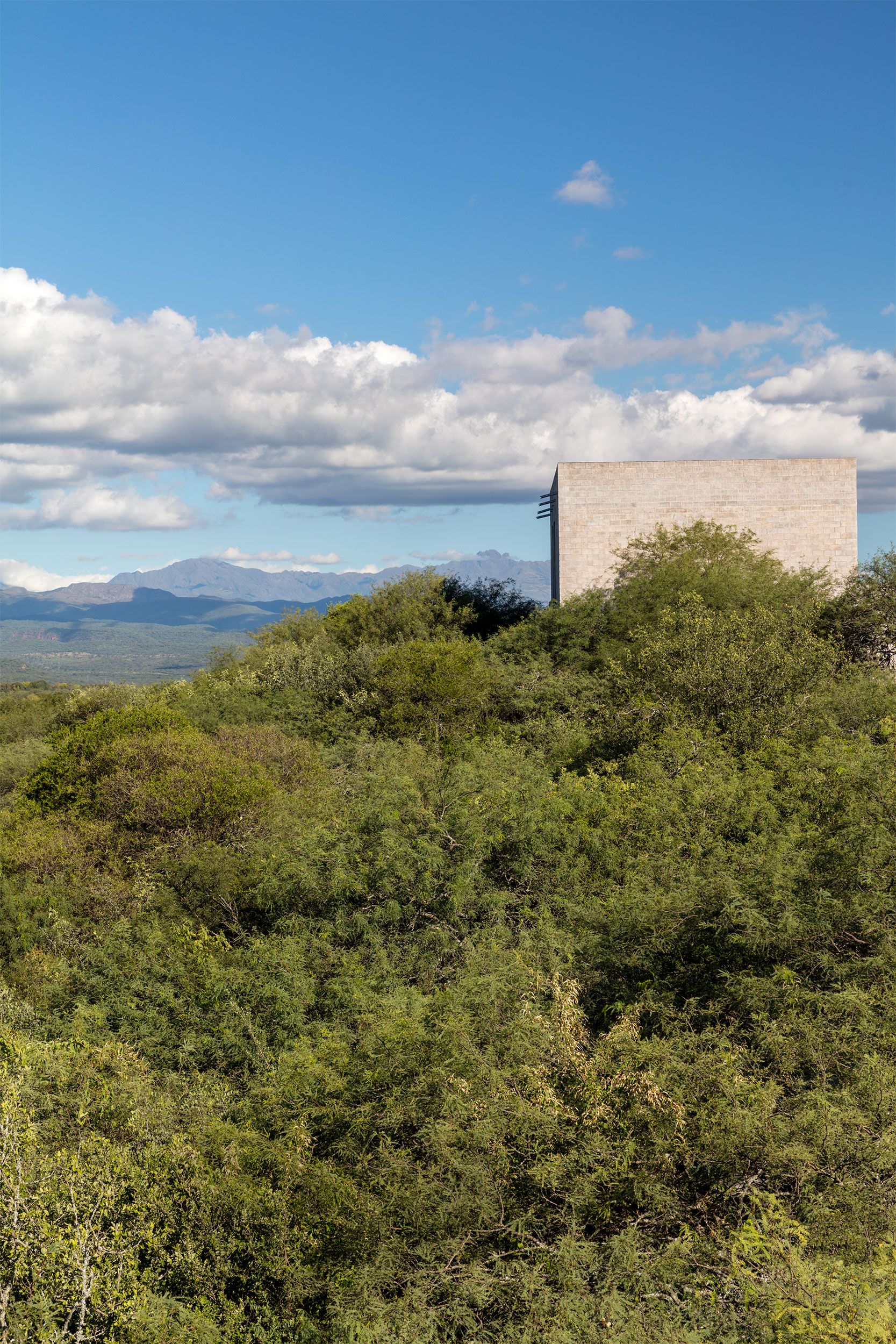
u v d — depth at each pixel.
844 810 8.25
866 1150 4.71
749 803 9.70
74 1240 4.86
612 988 7.49
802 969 6.56
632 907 7.99
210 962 9.55
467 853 10.00
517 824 10.49
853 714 13.89
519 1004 6.80
